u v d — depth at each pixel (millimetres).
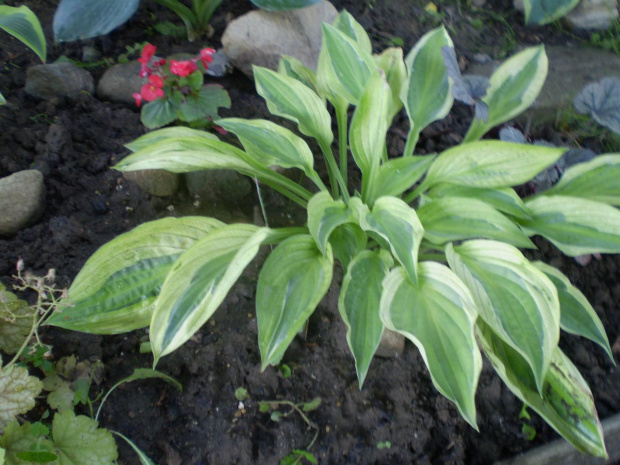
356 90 590
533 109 818
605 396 599
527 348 440
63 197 656
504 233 507
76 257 614
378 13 925
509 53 904
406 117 795
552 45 931
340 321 620
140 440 528
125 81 743
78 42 807
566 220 545
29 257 603
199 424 544
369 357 439
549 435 570
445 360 423
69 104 729
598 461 539
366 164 559
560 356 502
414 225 462
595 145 790
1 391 449
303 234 519
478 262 500
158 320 447
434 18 933
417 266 492
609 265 703
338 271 656
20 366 479
